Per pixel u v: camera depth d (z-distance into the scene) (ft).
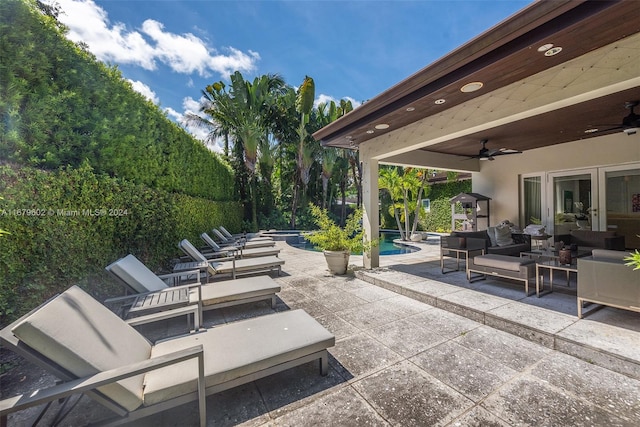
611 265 9.53
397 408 6.63
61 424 6.22
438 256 25.49
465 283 15.64
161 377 6.25
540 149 24.64
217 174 34.86
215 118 45.75
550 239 23.59
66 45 11.85
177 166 21.72
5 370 8.27
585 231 19.95
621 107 14.39
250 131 44.86
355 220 20.29
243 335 8.05
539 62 9.82
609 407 6.51
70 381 5.19
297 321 8.95
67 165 11.48
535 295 13.23
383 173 41.24
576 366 8.14
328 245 20.07
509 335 10.13
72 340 5.55
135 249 15.61
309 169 54.44
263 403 6.90
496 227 22.08
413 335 10.24
